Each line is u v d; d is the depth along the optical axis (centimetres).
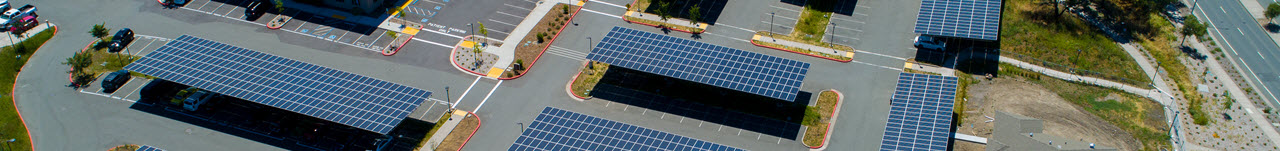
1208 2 13375
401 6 12450
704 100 9938
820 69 10800
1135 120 9862
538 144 8556
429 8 12431
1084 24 12362
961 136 9362
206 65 9888
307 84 9519
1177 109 10144
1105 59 11375
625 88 10212
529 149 8475
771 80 9612
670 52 10212
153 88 9769
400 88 9469
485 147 9156
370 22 11969
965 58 11106
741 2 12750
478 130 9412
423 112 9675
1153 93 10494
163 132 9231
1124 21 12588
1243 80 11088
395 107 9106
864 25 12038
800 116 9662
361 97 9275
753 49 11450
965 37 10881
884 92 10262
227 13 12138
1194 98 10456
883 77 10625
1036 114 9881
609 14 12412
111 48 10944
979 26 11088
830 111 9800
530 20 12150
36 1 12356
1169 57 11638
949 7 11612
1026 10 12688
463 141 9200
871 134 9419
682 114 9694
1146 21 12612
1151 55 11681
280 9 11769
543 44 11419
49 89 10056
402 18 12094
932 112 9169
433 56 11075
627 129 8850
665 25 12100
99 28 10981
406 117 9531
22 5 12300
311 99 9219
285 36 11519
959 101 9994
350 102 9169
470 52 11188
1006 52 11319
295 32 11625
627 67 9888
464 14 12281
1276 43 12144
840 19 12212
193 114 9525
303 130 9119
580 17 12294
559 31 11794
